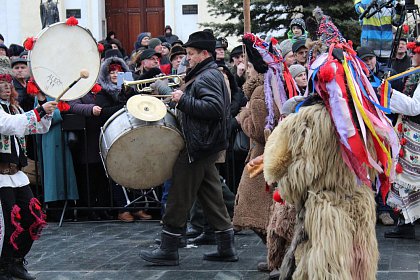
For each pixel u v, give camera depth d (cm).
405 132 676
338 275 407
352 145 409
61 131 846
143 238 764
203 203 638
